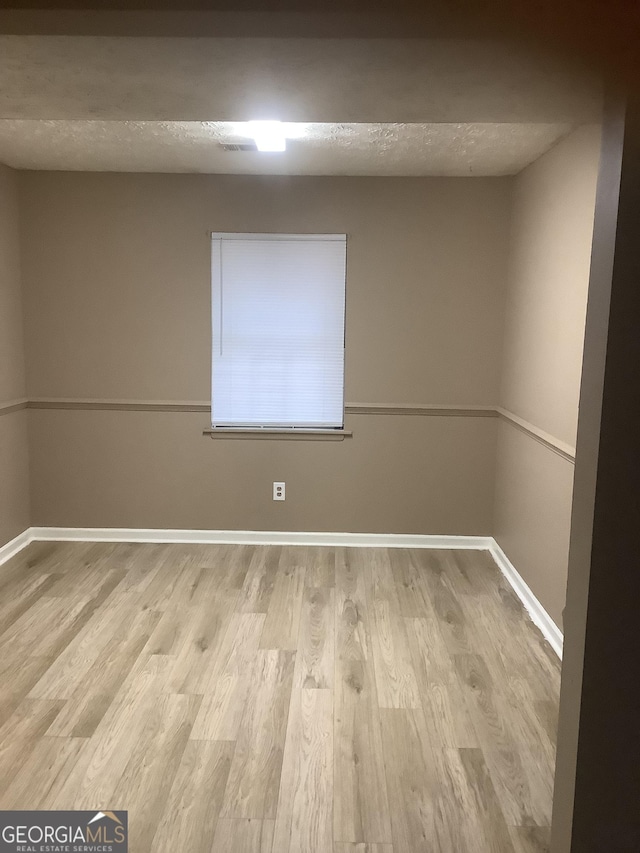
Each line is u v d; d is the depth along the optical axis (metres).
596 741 1.56
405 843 1.88
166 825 1.93
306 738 2.34
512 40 1.40
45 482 4.30
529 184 3.60
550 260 3.19
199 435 4.26
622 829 1.59
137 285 4.12
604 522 1.49
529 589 3.44
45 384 4.22
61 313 4.15
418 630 3.17
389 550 4.28
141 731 2.36
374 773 2.17
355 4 1.36
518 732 2.40
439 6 1.35
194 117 2.07
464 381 4.18
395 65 1.56
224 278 4.12
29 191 4.04
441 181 4.00
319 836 1.90
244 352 4.20
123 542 4.32
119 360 4.20
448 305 4.11
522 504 3.60
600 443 1.47
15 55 1.54
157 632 3.10
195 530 4.32
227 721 2.43
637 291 1.42
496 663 2.88
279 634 3.10
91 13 1.39
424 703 2.57
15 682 2.66
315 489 4.29
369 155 3.46
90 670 2.76
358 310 4.14
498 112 1.92
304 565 3.99
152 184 4.03
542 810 2.02
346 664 2.84
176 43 1.45
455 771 2.19
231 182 4.03
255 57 1.52
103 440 4.27
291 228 4.06
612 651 1.53
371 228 4.06
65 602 3.41
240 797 2.05
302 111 1.96
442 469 4.26
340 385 4.23
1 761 2.19
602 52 1.44
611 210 1.43
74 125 2.98
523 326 3.66
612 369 1.45
